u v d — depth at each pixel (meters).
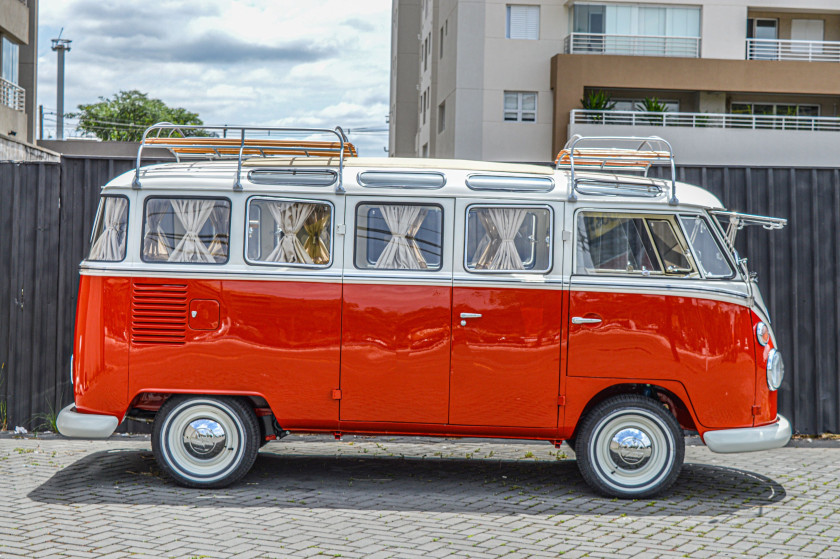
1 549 5.62
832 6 32.72
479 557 5.62
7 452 8.64
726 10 32.34
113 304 7.17
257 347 7.15
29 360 9.65
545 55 32.72
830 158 29.75
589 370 7.08
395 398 7.15
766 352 7.16
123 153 53.97
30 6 33.53
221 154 8.03
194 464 7.30
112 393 7.15
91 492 7.13
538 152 32.88
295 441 9.59
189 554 5.59
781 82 32.09
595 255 7.16
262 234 7.22
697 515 6.72
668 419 7.09
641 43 32.50
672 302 7.07
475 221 7.20
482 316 7.11
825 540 6.09
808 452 9.18
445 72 35.66
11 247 9.64
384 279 7.15
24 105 30.22
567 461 8.74
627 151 7.62
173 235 7.24
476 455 8.99
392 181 7.24
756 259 9.90
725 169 9.88
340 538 5.99
